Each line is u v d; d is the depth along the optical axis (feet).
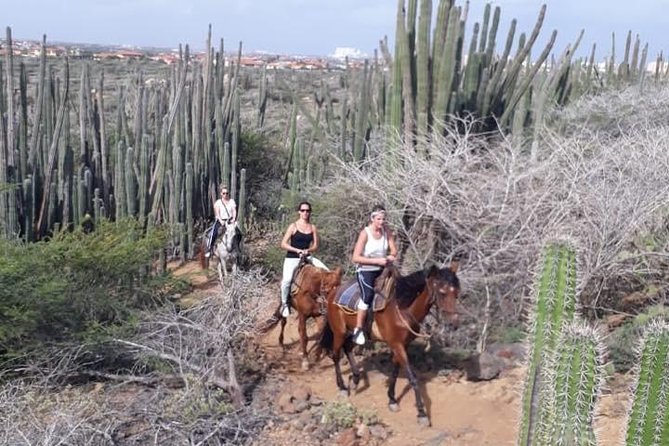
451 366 31.35
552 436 14.97
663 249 32.81
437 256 36.32
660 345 14.80
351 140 55.88
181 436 24.68
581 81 71.92
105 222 39.42
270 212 64.08
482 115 45.09
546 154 39.88
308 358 34.01
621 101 53.11
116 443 24.12
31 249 32.83
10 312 27.45
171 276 36.76
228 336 28.84
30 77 125.18
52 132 49.62
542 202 32.83
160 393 27.32
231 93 66.13
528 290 32.83
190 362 28.48
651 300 33.86
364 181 38.68
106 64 169.07
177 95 56.59
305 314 32.35
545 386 16.37
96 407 25.16
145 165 53.98
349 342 30.14
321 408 27.99
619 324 32.96
